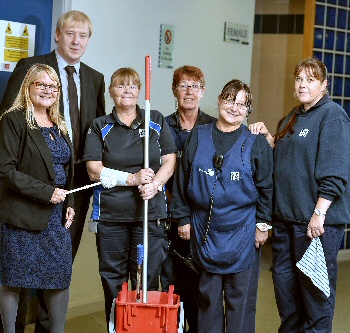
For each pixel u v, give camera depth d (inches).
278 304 140.5
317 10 234.2
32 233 126.6
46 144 126.3
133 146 135.2
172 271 148.3
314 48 235.3
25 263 126.3
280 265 138.6
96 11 167.8
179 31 188.4
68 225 131.6
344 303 195.9
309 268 130.6
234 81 133.0
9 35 157.0
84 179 146.8
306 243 132.9
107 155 135.0
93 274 176.4
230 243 131.6
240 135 133.1
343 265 243.6
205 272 134.3
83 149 145.9
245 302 135.9
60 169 129.3
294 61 286.8
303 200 132.1
